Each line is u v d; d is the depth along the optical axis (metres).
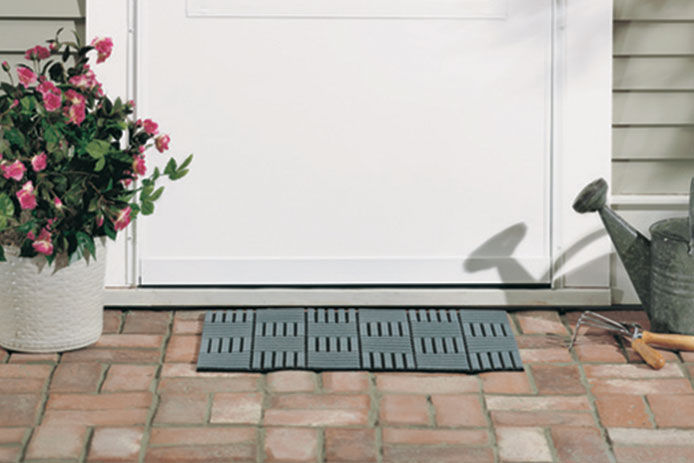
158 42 2.78
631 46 2.82
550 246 2.86
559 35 2.79
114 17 2.75
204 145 2.81
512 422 2.36
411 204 2.85
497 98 2.81
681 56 2.82
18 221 2.50
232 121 2.81
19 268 2.54
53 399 2.41
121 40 2.76
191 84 2.79
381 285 2.87
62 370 2.52
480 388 2.49
